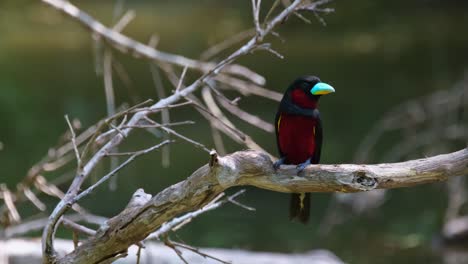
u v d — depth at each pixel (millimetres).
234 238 13109
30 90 22531
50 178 15180
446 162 4668
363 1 31391
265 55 26453
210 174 4723
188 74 21250
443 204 15164
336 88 22406
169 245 5789
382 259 12812
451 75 22594
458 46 26312
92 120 19312
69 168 15914
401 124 18766
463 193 15180
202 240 12953
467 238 13375
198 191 4781
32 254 9000
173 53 25250
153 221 4922
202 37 28422
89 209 13836
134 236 5023
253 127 19016
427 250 13234
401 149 17094
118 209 13898
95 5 37219
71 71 25047
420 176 4684
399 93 21359
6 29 32219
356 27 30203
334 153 17312
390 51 26625
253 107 20562
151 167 16391
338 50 26969
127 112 5418
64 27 32688
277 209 14742
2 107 20703
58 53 27703
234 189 16125
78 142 8203
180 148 17609
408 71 23688
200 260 9469
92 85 23172
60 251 9242
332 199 16109
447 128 16859
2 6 35375
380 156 17375
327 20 30328
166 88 22375
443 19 31172
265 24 6484
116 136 6098
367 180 4691
